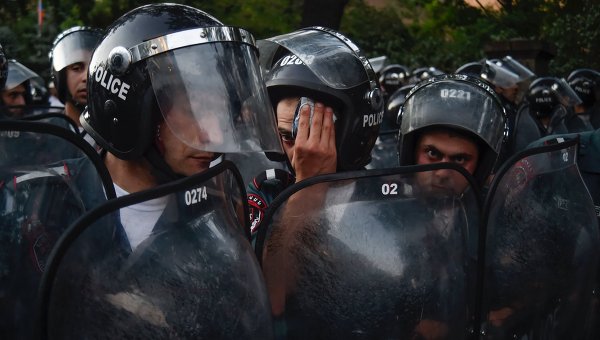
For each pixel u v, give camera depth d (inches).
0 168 59.5
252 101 68.3
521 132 202.4
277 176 91.8
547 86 243.0
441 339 72.1
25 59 320.5
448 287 72.0
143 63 67.7
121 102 68.7
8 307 58.5
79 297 53.1
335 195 69.2
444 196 72.8
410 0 429.7
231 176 68.1
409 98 96.3
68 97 157.1
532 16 252.4
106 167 69.9
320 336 69.0
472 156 93.4
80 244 53.0
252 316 61.7
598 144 115.3
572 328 89.9
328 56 86.9
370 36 488.4
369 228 69.1
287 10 307.7
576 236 87.3
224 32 67.9
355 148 88.3
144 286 55.7
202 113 65.9
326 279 68.3
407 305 69.4
